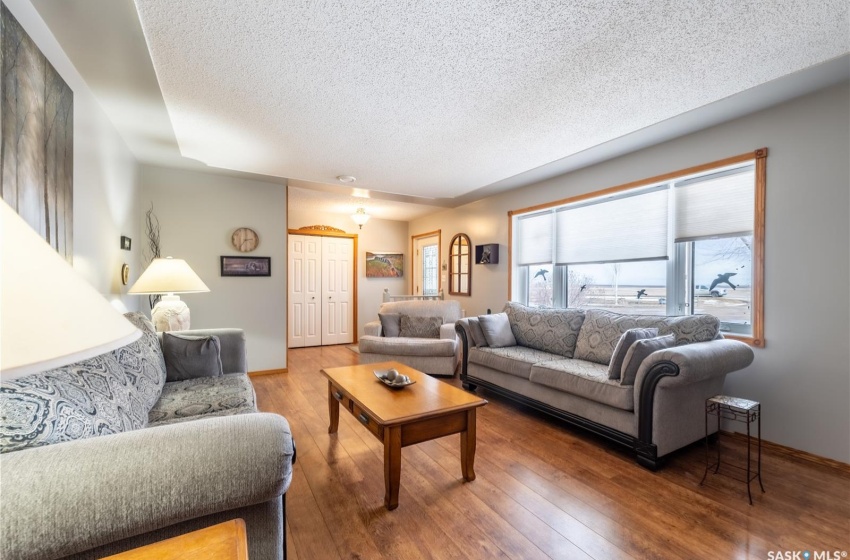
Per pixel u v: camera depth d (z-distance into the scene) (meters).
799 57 1.79
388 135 2.73
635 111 2.37
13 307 0.43
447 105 2.25
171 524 0.88
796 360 2.31
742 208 2.63
